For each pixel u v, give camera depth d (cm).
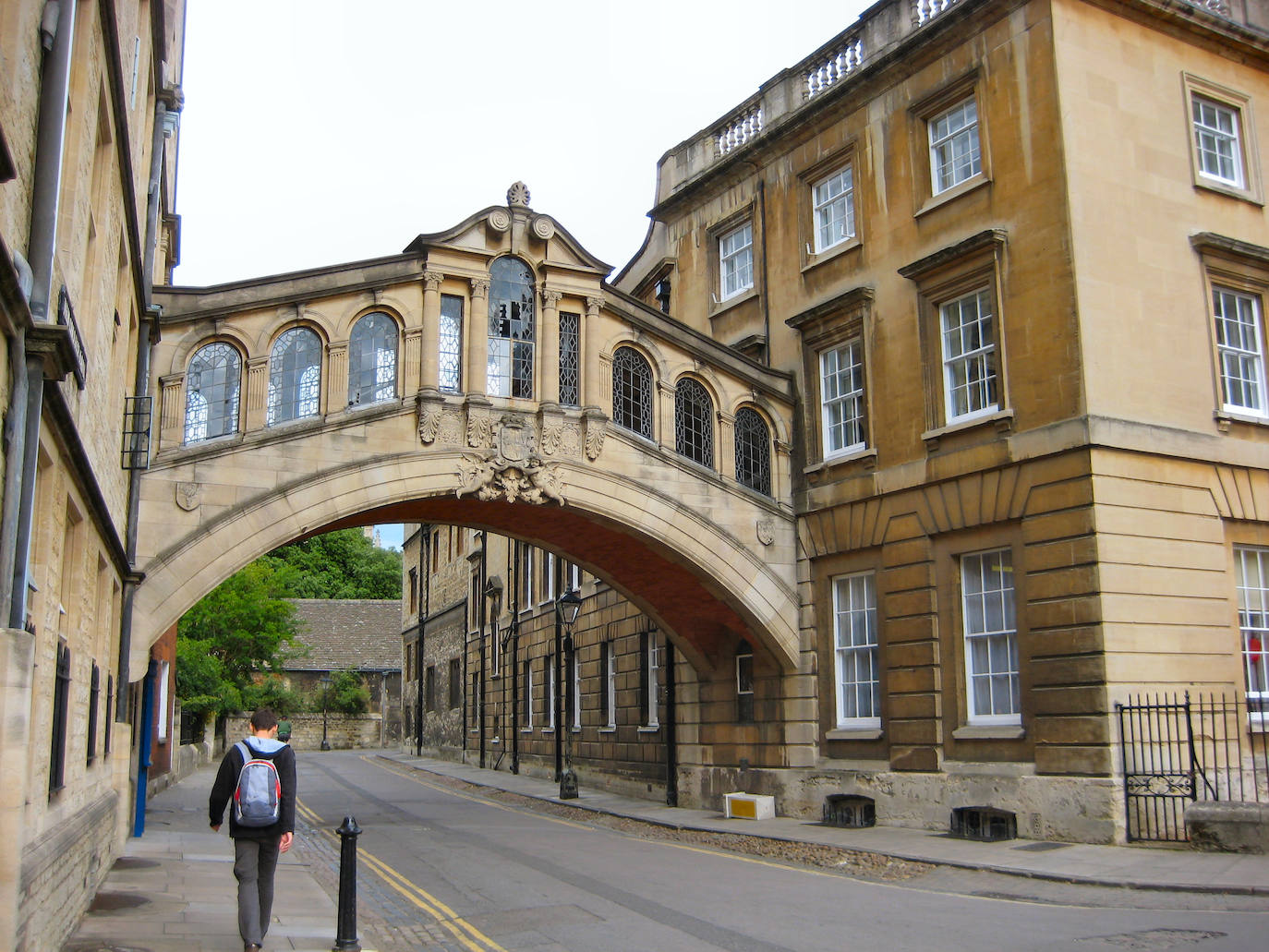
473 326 1752
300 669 5644
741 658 2125
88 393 940
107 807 1179
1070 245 1553
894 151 1895
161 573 1476
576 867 1383
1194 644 1533
